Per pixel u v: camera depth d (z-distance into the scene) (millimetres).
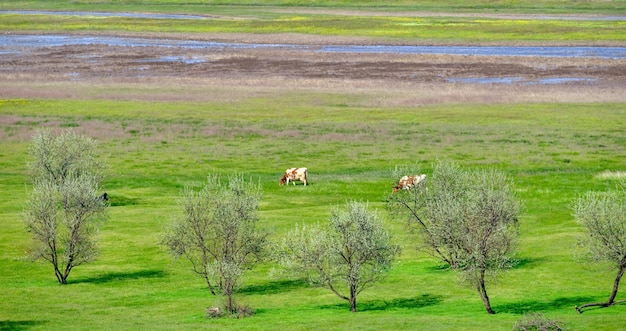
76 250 48812
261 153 92438
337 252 42250
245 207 46688
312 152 92875
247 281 48469
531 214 63812
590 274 46656
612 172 80875
